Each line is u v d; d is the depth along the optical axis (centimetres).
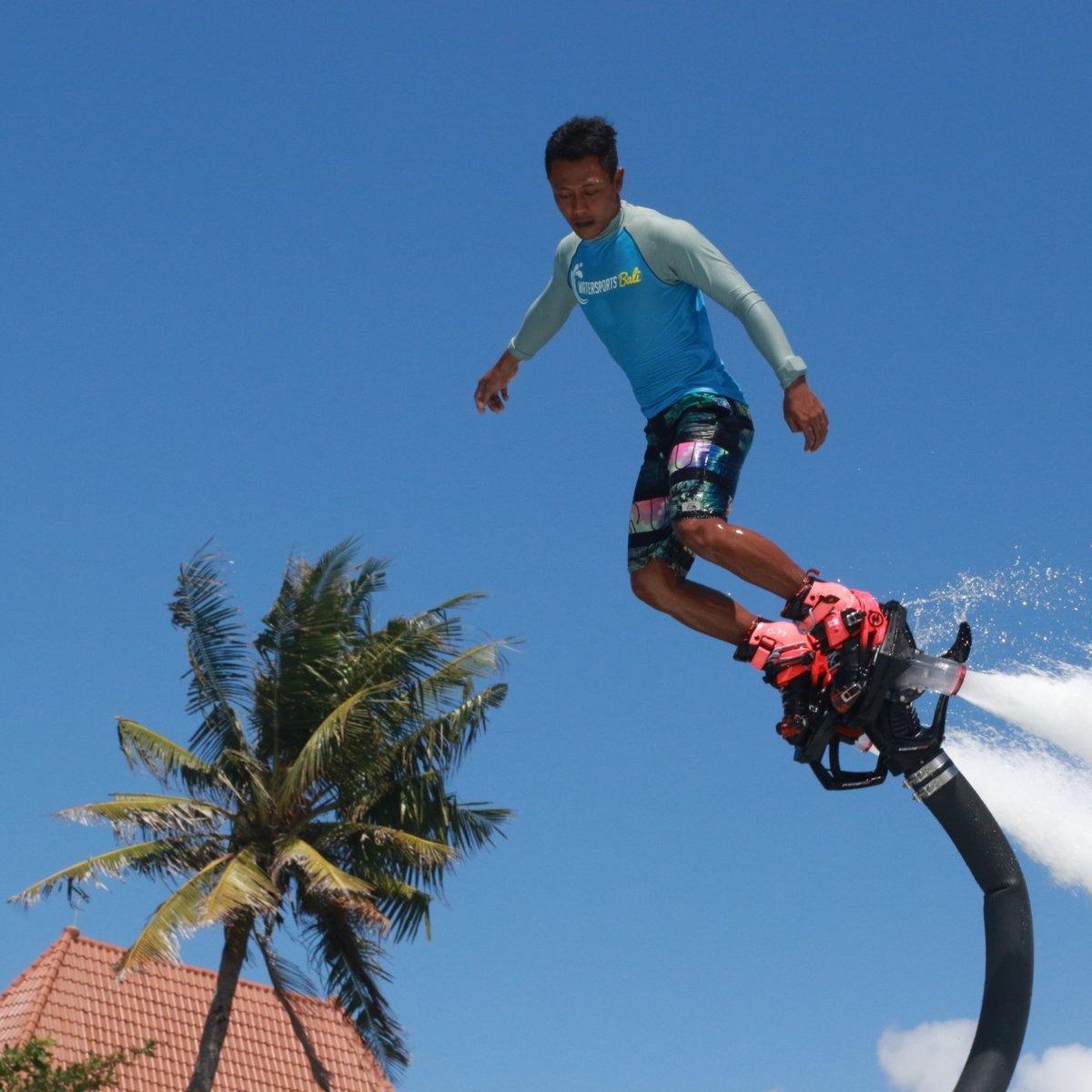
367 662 2138
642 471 616
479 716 2125
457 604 2155
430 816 2147
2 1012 2550
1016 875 554
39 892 1930
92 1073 1703
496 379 713
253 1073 2617
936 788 561
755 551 567
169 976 2719
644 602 609
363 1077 2744
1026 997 541
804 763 581
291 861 2036
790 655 573
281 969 2080
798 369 568
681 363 603
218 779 2133
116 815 2033
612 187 601
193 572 2166
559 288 680
